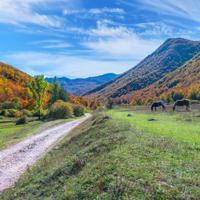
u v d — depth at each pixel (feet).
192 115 155.33
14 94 549.13
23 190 73.20
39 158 119.34
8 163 116.26
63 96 466.29
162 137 77.87
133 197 44.62
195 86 616.39
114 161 58.44
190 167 54.54
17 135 195.31
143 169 52.85
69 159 81.97
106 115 152.97
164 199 43.88
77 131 159.02
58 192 58.95
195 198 44.01
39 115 347.56
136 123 109.09
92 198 48.52
